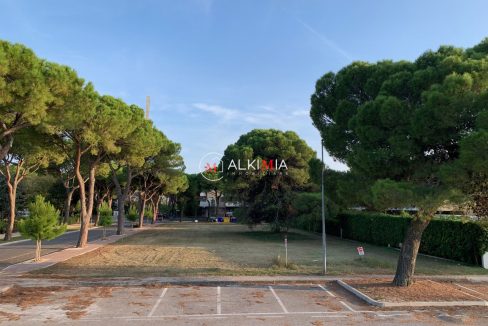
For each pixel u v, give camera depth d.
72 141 24.72
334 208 32.97
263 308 10.27
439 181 10.56
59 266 17.39
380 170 11.16
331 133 13.20
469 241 18.62
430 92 9.99
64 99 16.06
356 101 13.23
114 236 35.59
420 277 14.83
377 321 9.12
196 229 47.91
